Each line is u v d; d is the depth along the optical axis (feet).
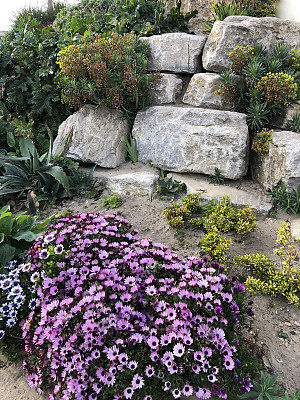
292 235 11.35
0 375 7.55
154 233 12.11
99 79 15.44
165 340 6.54
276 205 13.20
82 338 6.76
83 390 6.27
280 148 13.20
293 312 8.66
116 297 7.34
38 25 21.98
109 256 8.96
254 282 8.87
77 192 15.33
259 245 11.15
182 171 15.39
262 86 14.47
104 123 16.84
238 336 7.40
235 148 14.42
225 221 11.65
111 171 16.43
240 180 15.19
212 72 16.84
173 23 20.63
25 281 8.32
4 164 15.19
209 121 15.11
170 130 15.64
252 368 6.88
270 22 16.17
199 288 7.68
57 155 15.90
